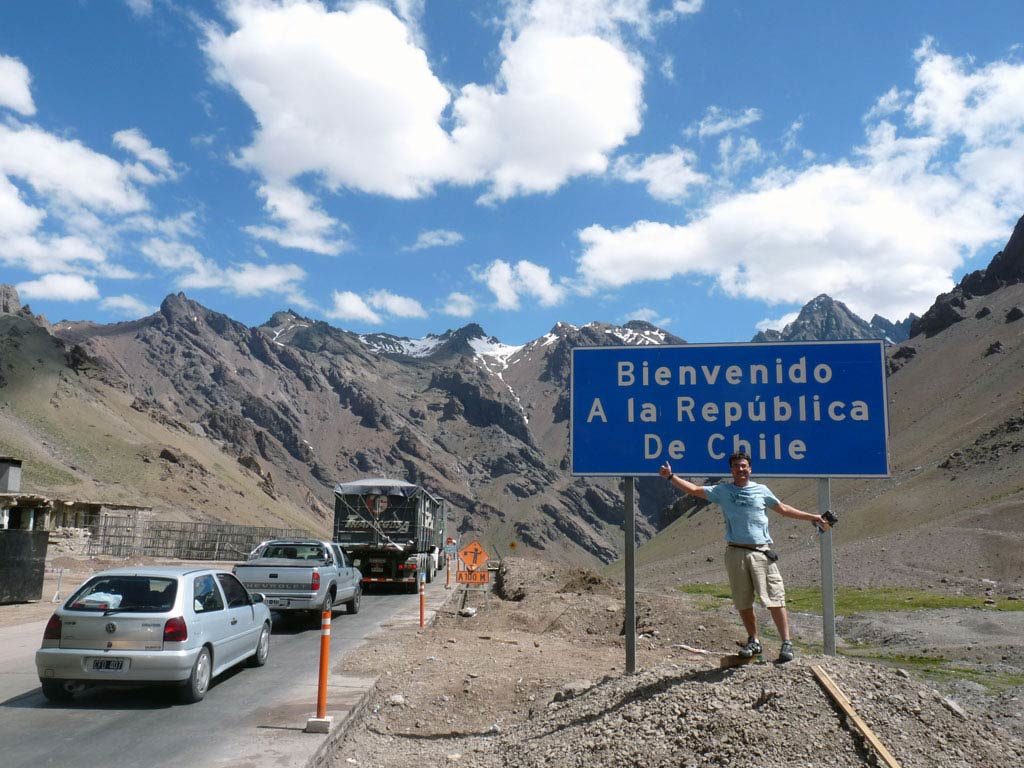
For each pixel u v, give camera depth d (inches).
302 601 636.7
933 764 218.8
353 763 289.1
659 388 418.3
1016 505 2578.7
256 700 364.8
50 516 1955.0
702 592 1601.9
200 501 6195.9
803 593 1445.6
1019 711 386.3
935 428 6023.6
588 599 910.4
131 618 350.9
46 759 269.1
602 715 272.8
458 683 407.8
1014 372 6151.6
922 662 625.6
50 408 6535.4
